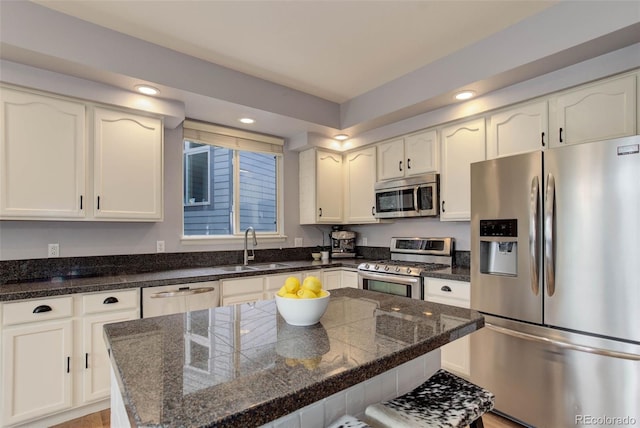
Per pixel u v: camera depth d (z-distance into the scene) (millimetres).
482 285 2293
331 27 2273
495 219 2223
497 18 2195
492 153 2691
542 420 1975
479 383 2295
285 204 4035
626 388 1675
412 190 3273
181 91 2592
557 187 1918
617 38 1906
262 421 718
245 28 2273
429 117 3109
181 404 714
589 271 1793
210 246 3422
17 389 1973
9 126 2141
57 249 2566
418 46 2521
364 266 3363
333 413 1167
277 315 1450
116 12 2096
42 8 2035
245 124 3461
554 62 2180
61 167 2324
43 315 2051
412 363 1493
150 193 2719
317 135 3848
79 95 2367
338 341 1113
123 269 2863
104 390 2246
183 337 1158
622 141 1707
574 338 1843
